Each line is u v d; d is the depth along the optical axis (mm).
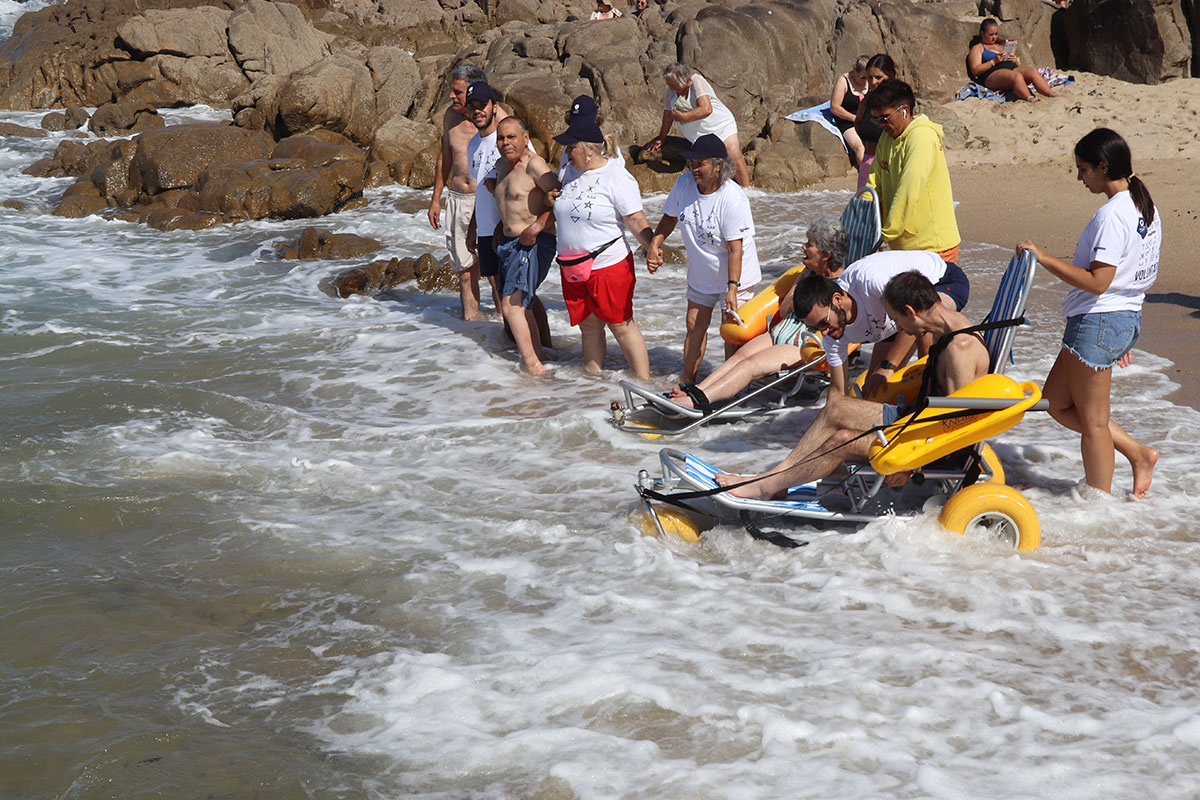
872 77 11320
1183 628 4605
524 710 4199
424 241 14570
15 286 12359
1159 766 3709
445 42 31094
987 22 19953
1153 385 7750
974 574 5121
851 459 5652
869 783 3656
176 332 10375
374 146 18344
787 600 4996
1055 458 6500
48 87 26328
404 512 6160
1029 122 18641
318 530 5941
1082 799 3547
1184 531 5480
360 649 4715
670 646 4586
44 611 5066
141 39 25703
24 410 7977
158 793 3779
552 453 7090
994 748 3842
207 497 6430
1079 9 20906
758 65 19656
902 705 4109
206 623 4984
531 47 20828
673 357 9141
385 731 4109
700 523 5816
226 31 26391
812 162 17484
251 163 16859
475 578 5332
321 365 9242
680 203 7742
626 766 3816
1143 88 19641
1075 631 4594
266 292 12047
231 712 4273
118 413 7961
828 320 5805
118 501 6336
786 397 7504
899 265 6004
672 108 15328
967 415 5125
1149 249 5293
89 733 4145
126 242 14922
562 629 4797
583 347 8742
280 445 7324
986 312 9711
